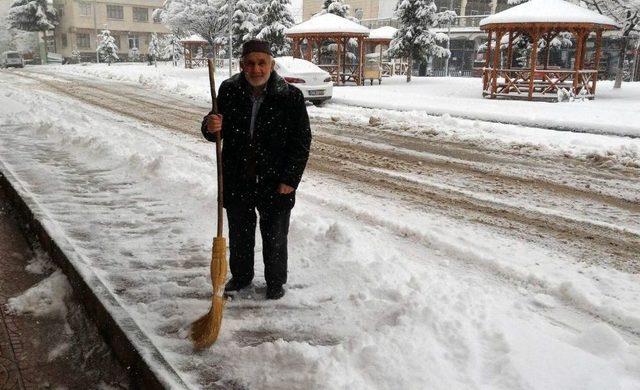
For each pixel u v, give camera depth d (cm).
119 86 2425
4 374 295
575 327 349
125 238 471
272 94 327
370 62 2784
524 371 268
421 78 3206
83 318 352
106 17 7069
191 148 913
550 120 1292
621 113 1398
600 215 608
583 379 263
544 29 1844
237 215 359
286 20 3316
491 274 429
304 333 325
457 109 1512
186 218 528
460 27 4647
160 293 373
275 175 345
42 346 323
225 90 337
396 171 822
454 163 889
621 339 303
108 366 305
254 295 373
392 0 5162
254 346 310
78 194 598
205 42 4662
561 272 438
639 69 3731
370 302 352
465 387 260
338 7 3253
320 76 1725
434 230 532
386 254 449
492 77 1938
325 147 1014
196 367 291
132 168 713
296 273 405
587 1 2205
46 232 451
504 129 1199
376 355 281
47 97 1791
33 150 820
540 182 765
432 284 379
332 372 270
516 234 533
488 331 311
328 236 465
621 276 434
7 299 373
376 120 1321
